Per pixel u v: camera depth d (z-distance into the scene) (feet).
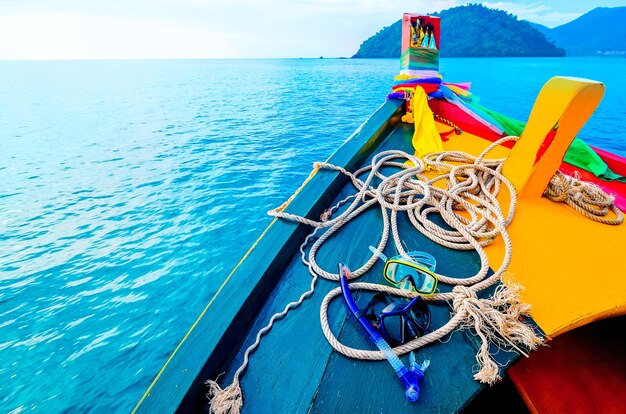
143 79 310.65
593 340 5.13
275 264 5.56
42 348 26.07
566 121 5.77
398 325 4.42
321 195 7.34
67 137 93.66
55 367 24.47
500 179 7.15
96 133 97.25
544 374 4.65
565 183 6.59
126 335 27.07
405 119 12.25
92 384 23.20
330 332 4.46
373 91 178.09
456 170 7.63
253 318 4.96
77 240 41.01
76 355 25.40
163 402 3.61
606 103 107.24
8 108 144.66
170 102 157.07
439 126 11.75
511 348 4.09
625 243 5.65
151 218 45.55
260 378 4.09
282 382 4.02
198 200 50.37
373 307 4.83
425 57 12.43
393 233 6.20
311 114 117.29
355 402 3.74
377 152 10.32
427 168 8.50
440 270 5.48
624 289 4.72
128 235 41.70
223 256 36.76
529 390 4.48
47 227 44.29
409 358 4.10
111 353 25.54
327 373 4.06
